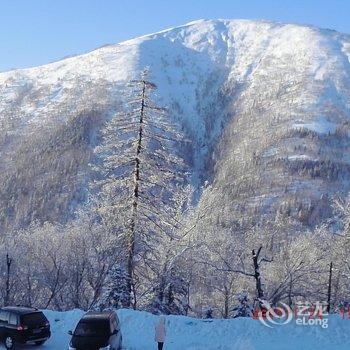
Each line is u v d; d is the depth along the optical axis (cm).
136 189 3431
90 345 2025
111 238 3928
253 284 4456
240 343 2212
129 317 2573
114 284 3325
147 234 3481
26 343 2200
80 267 4378
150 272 4147
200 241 3897
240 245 4441
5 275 4659
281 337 2316
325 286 4072
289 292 3788
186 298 4225
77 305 4253
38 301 4738
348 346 2194
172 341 2303
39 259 4572
